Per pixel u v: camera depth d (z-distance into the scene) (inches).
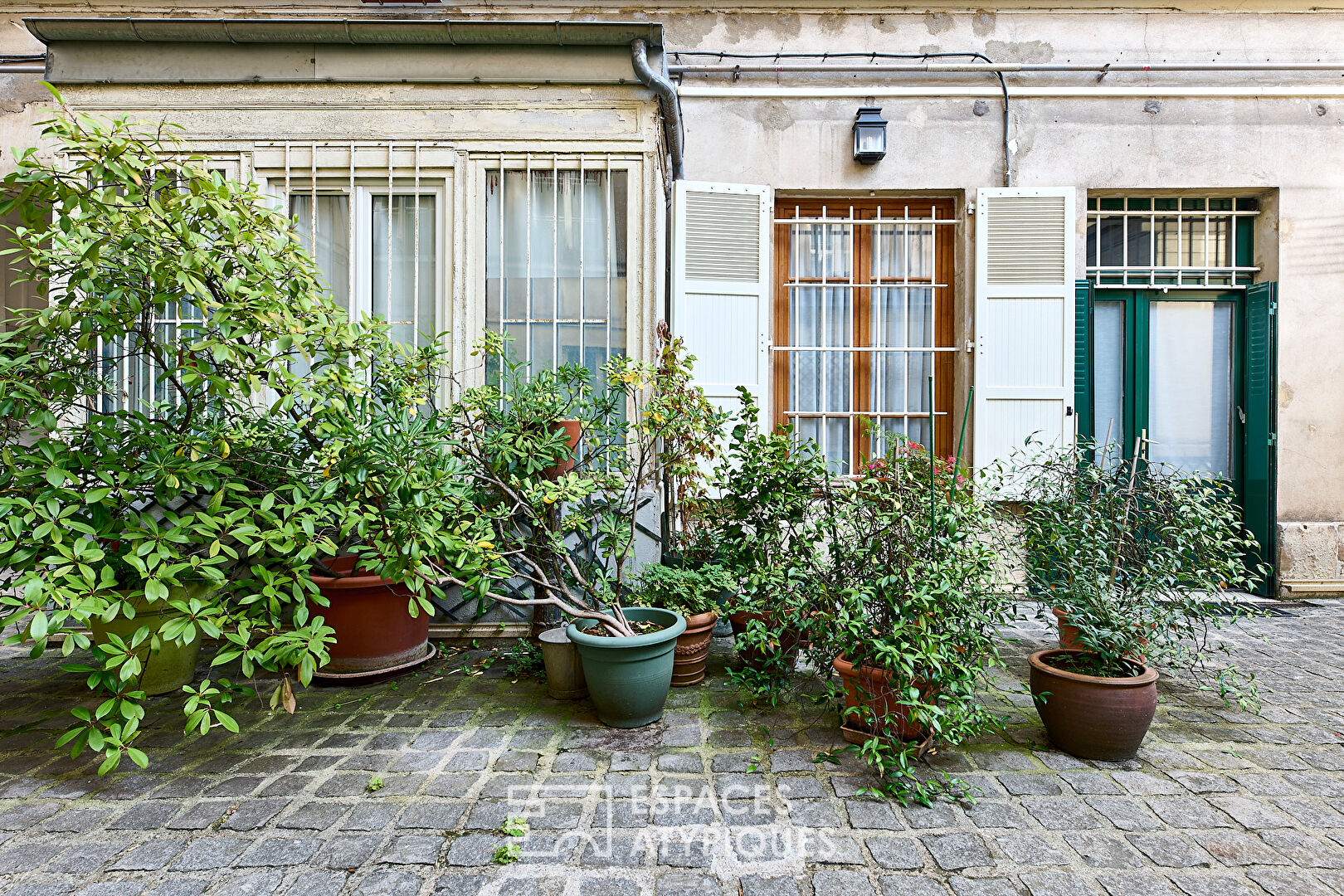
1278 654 133.6
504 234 145.6
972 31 186.4
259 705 108.4
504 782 83.0
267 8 187.8
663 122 151.3
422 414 143.3
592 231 146.3
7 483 84.7
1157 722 102.0
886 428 189.8
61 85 138.6
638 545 141.3
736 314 174.7
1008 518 117.0
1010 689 114.9
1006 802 78.5
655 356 146.8
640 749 92.3
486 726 100.1
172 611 105.3
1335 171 182.7
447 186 144.5
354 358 126.3
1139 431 190.2
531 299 146.7
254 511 91.2
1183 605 100.7
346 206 145.4
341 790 81.3
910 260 190.9
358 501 94.1
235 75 140.3
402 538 93.3
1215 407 191.3
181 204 88.6
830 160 185.3
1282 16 185.2
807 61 186.9
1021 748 92.8
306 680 84.1
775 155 185.3
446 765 87.7
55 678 121.5
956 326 187.8
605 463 137.2
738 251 174.6
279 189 143.0
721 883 64.3
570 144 143.9
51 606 88.6
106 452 89.7
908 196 189.0
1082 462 111.9
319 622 88.7
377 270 145.6
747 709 106.3
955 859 67.8
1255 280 189.3
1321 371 182.5
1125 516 101.8
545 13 187.3
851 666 89.5
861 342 191.0
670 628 102.0
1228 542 102.2
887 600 85.5
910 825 73.8
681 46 187.5
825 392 188.4
